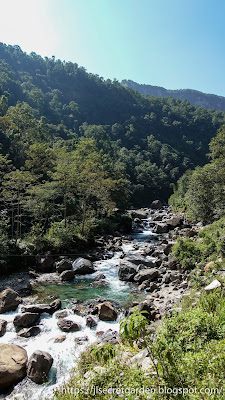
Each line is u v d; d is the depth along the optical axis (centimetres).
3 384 672
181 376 355
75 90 14488
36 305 1119
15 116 4925
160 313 1022
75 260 1886
